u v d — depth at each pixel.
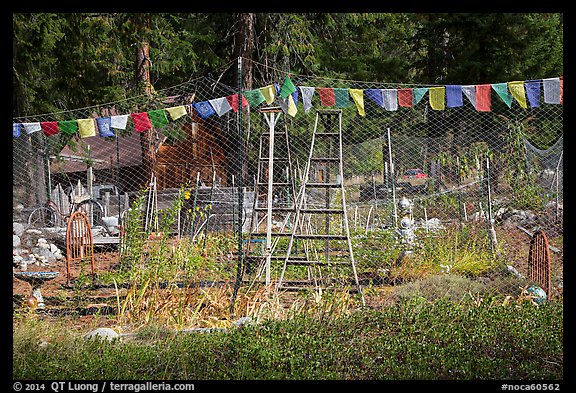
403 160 21.73
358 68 27.62
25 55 21.95
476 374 6.58
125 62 25.94
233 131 22.33
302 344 7.06
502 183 19.14
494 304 8.52
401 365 6.81
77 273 13.28
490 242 13.21
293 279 11.59
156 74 27.84
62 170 24.67
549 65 24.28
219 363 6.88
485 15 23.19
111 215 22.03
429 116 23.59
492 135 21.03
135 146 27.25
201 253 11.76
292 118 21.84
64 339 7.50
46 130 11.83
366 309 8.25
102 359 6.94
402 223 13.56
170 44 24.22
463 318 7.78
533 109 21.62
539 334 7.34
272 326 7.53
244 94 10.76
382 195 20.20
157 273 9.84
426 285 10.20
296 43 23.14
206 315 9.20
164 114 11.35
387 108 10.82
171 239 14.12
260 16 23.84
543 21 23.94
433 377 6.56
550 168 18.17
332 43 26.95
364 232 14.38
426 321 7.68
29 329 7.80
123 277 11.45
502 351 7.10
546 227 15.60
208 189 17.41
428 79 25.72
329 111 10.80
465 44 23.95
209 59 25.27
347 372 6.70
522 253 13.66
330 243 14.27
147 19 22.62
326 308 8.59
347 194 20.06
